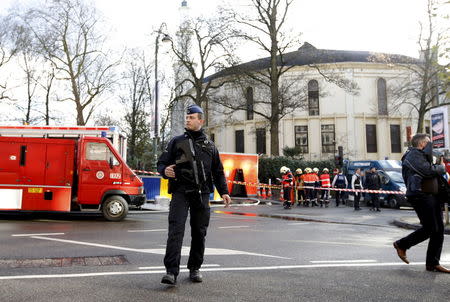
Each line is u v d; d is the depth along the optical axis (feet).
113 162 37.81
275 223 36.81
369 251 21.36
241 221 38.09
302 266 17.17
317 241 25.11
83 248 21.43
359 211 55.57
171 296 12.42
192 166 13.93
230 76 92.99
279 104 94.84
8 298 12.09
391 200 63.05
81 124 99.35
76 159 38.47
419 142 17.15
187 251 20.63
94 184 37.50
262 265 17.37
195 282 14.24
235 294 12.75
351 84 99.55
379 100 123.13
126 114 111.24
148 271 15.89
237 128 133.69
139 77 109.09
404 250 17.47
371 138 121.70
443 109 35.55
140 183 38.70
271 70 92.43
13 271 15.79
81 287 13.41
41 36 94.79
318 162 92.99
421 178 16.60
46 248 21.35
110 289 13.16
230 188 73.31
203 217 14.30
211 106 129.70
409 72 116.67
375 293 13.08
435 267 16.39
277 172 88.07
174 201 13.98
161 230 30.12
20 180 36.99
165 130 111.55
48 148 37.58
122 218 37.60
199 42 92.99
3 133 43.14
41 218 39.45
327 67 120.98
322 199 68.64
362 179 65.46
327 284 14.17
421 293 13.15
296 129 123.34
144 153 109.40
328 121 121.49
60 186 37.35
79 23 97.19
